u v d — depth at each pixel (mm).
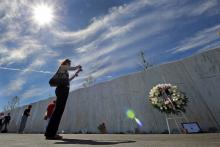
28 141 2619
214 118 5438
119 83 8312
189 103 5988
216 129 5324
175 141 2256
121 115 7750
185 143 1958
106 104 8492
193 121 5762
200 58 6137
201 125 5605
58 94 3139
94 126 8602
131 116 7395
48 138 3043
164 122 6391
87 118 9078
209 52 5980
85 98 9625
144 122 6918
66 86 3191
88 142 2369
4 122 12297
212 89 5668
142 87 7422
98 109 8742
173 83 6543
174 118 5676
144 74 7520
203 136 3174
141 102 7266
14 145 2066
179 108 5469
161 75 6973
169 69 6805
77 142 2383
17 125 13680
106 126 8094
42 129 11586
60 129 10148
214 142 2039
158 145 1793
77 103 9938
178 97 5516
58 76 3154
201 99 5809
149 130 6688
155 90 5855
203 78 5918
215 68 5750
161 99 5703
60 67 3209
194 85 6062
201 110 5719
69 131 9633
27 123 12875
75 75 3352
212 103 5566
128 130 7289
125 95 7902
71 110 10086
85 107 9422
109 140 2684
